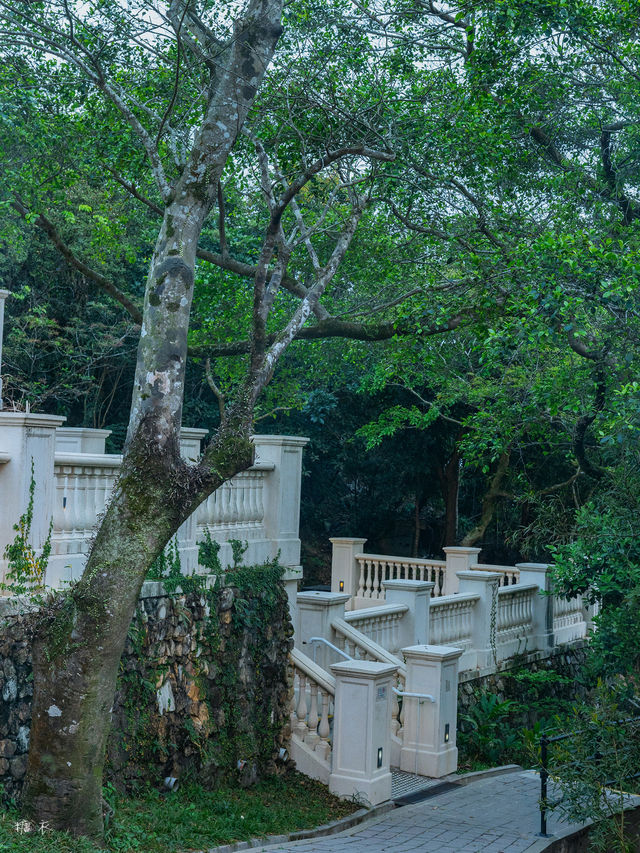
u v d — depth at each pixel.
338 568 18.69
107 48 10.70
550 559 27.31
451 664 11.44
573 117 13.16
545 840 8.45
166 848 7.27
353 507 29.59
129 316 25.11
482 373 15.09
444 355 17.55
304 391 26.17
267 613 10.62
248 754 9.98
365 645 11.48
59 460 7.82
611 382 11.73
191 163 7.70
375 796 9.73
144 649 8.79
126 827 7.38
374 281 15.70
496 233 13.07
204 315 17.11
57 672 6.74
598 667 12.77
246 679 10.20
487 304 11.73
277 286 8.92
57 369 24.62
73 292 24.28
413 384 20.84
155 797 8.59
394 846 8.04
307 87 10.86
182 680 9.27
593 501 12.66
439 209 13.34
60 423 7.61
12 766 7.25
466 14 12.05
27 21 9.39
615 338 11.21
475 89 12.18
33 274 23.06
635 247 11.38
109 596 6.79
